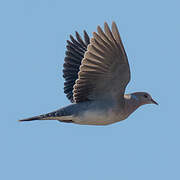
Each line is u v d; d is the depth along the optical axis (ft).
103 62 46.42
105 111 49.34
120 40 45.24
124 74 47.14
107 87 48.39
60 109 49.39
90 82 47.88
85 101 49.42
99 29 45.09
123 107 50.14
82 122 49.85
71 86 53.72
